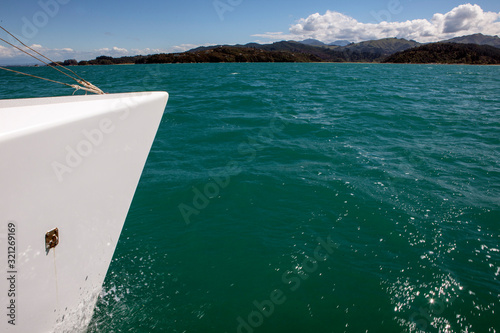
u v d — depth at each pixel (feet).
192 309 8.36
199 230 11.96
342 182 15.99
